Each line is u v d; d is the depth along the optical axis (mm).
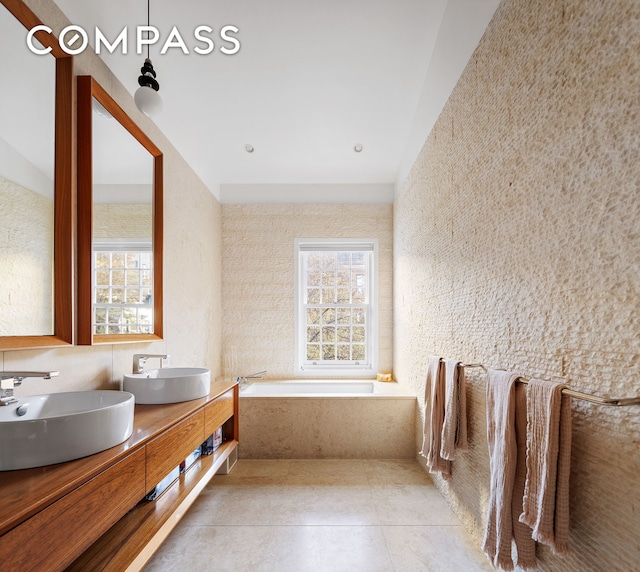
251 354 3873
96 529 1046
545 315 1222
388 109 2922
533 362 1285
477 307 1749
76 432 1074
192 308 3053
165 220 2523
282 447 2967
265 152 3459
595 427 1000
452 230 2092
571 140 1094
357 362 3951
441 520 2037
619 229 920
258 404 2980
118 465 1153
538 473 1104
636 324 872
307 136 3242
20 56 1324
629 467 887
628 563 884
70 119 1532
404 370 3342
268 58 2367
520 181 1375
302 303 3980
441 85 2246
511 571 1223
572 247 1092
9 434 992
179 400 1897
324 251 3967
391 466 2805
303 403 2979
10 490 884
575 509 1066
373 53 2367
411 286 3084
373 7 2043
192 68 2428
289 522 2020
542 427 1096
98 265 1722
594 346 1004
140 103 1735
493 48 1595
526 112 1337
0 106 1238
